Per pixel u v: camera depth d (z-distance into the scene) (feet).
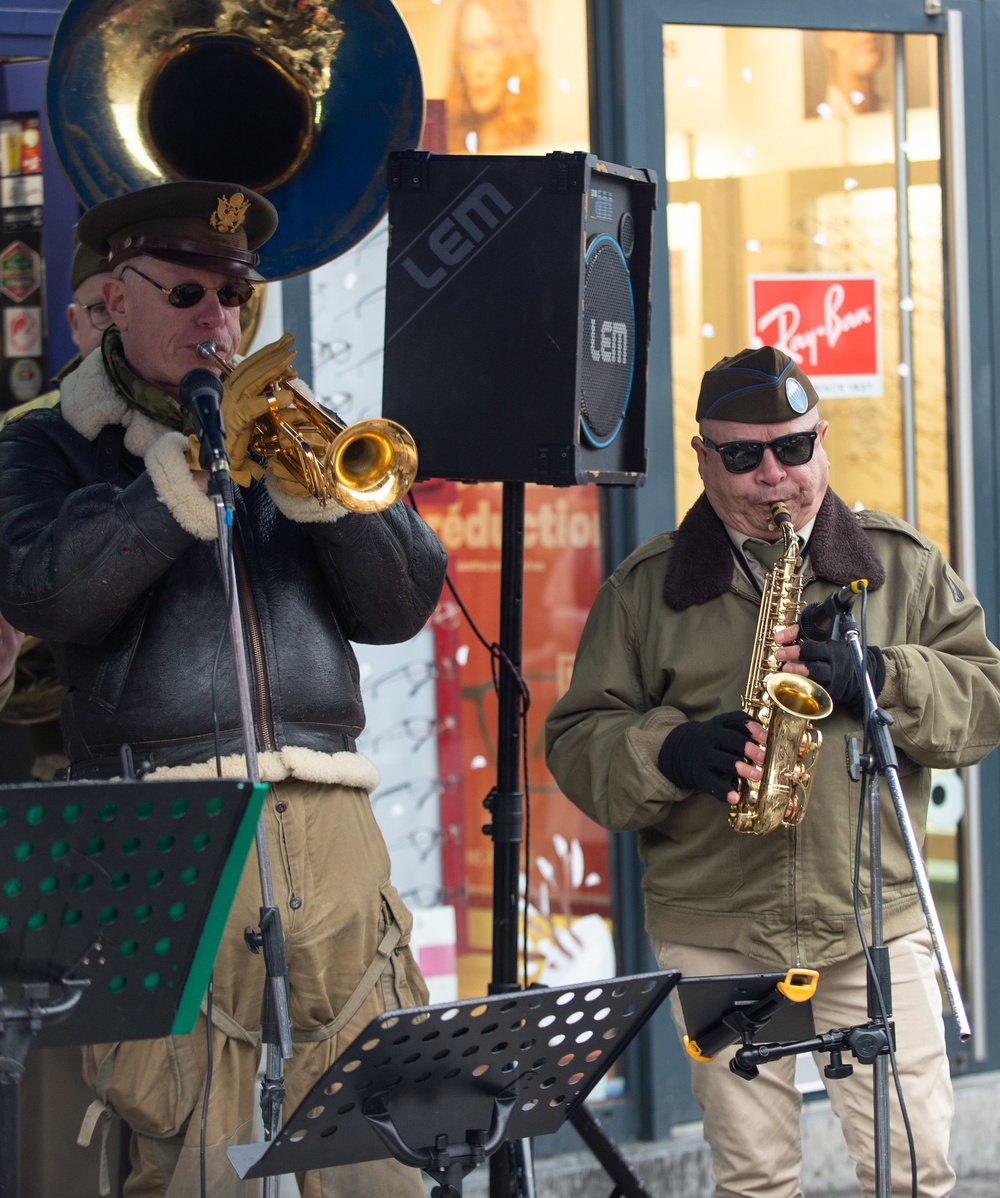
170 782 7.80
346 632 11.66
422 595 11.37
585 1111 12.53
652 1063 16.78
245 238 11.21
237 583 10.71
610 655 12.41
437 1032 8.20
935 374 18.38
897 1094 11.16
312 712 10.87
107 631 10.34
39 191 14.92
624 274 11.75
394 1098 8.46
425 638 16.61
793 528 11.89
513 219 11.12
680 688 12.07
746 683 11.89
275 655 10.77
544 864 16.94
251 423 9.61
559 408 11.03
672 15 16.94
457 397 11.32
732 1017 9.86
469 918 16.78
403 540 11.14
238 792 7.93
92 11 11.27
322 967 10.75
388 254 11.50
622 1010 8.87
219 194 10.71
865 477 18.20
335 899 10.80
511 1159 11.33
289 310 15.69
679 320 17.26
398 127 12.14
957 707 11.70
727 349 17.51
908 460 18.33
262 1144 8.77
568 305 10.99
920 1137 11.71
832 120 17.79
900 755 11.92
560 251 11.02
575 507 17.13
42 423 11.05
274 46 11.78
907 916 11.90
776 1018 10.31
